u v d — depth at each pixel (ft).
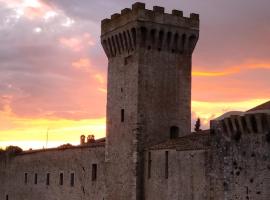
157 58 241.55
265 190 168.55
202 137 212.84
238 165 177.47
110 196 245.86
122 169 239.09
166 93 241.96
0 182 371.15
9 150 361.92
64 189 289.74
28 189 332.39
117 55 251.19
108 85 255.91
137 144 232.12
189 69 248.93
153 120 237.25
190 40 249.34
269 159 168.45
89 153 268.21
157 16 240.73
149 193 223.71
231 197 178.50
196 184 195.21
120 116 244.83
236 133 178.60
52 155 306.14
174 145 213.25
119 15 248.73
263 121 170.81
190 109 247.09
